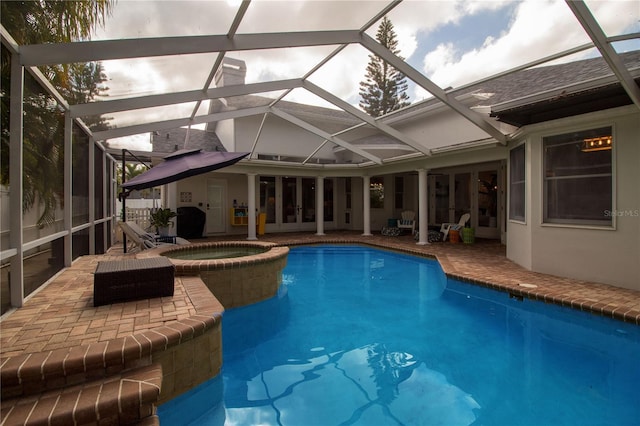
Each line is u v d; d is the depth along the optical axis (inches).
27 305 143.8
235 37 181.0
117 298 148.3
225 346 172.4
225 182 570.6
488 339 179.9
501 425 110.7
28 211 154.2
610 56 170.6
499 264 308.7
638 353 161.9
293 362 155.6
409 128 548.1
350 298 255.3
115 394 88.7
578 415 115.7
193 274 206.2
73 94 200.2
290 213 635.5
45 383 91.0
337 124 624.4
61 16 162.9
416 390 132.0
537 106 238.7
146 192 1196.5
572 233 249.3
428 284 295.3
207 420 115.2
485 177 507.2
